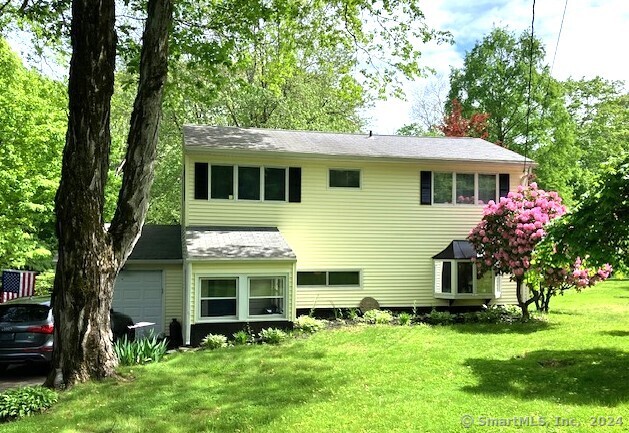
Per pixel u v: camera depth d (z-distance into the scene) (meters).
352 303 16.12
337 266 16.06
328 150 15.95
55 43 13.77
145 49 9.02
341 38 16.48
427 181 16.81
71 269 8.45
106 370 8.70
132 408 7.12
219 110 25.91
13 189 14.51
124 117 27.67
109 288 8.86
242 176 15.46
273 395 7.53
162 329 14.99
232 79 23.38
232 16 14.32
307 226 15.88
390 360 9.64
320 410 6.66
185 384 8.38
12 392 7.52
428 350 10.49
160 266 15.13
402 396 7.17
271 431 5.99
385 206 16.48
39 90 18.30
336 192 16.14
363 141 17.97
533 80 31.48
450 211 16.94
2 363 9.92
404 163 16.42
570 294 21.62
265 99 24.03
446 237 16.88
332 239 16.06
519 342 11.16
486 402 6.73
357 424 6.04
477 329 13.21
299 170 15.86
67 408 7.24
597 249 7.79
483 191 17.22
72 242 8.43
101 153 8.60
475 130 29.58
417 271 16.64
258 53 19.61
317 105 25.66
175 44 13.78
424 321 14.75
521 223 14.03
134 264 14.89
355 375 8.56
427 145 18.20
